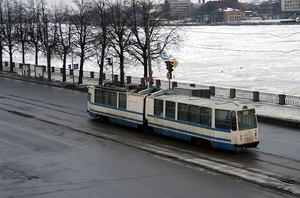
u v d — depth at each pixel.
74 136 27.05
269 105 37.25
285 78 67.12
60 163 21.11
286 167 20.39
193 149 23.77
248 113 22.89
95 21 66.06
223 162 21.11
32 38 78.19
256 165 20.66
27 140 26.00
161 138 26.55
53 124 30.81
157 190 17.06
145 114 27.77
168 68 36.78
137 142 25.39
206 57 109.50
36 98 43.53
